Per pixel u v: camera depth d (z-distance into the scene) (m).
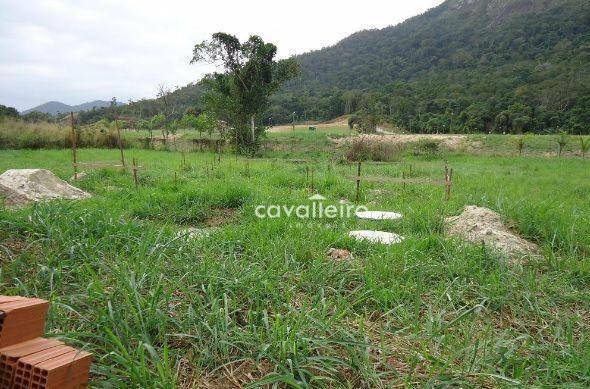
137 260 3.57
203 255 4.09
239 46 27.06
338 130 44.66
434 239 5.05
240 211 7.27
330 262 4.05
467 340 2.88
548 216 6.13
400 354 2.73
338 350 2.68
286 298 3.31
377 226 6.31
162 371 2.16
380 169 16.33
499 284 3.88
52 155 19.67
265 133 29.59
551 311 3.60
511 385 2.36
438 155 26.64
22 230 4.30
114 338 2.22
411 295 3.58
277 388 2.29
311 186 10.23
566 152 28.20
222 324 2.68
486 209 6.32
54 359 1.82
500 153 28.42
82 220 4.53
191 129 47.06
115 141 27.59
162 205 7.30
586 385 2.53
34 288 3.06
